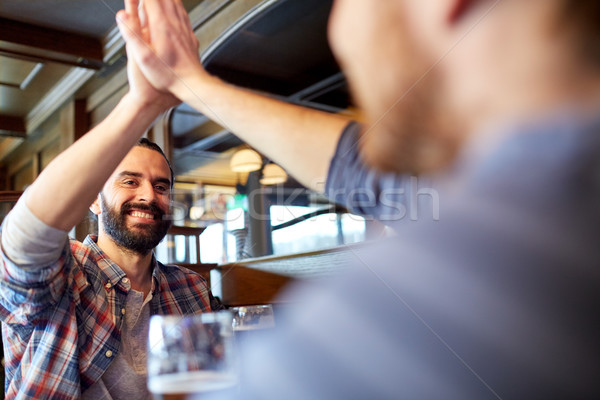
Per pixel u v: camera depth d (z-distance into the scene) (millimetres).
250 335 1016
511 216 294
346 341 971
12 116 6660
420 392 711
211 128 4727
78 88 5352
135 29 490
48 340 949
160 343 566
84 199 782
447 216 342
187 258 1876
